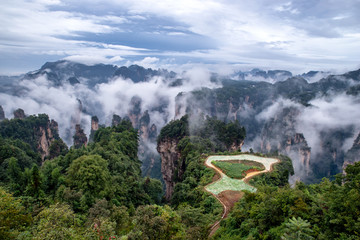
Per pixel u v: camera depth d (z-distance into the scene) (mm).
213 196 45188
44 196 42906
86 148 79250
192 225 32969
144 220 24625
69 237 19562
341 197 20250
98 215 32500
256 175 56156
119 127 118188
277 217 23359
